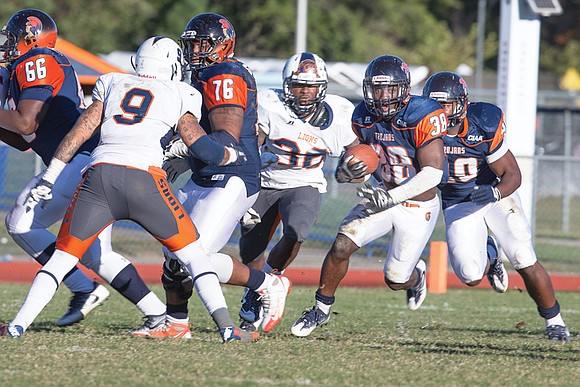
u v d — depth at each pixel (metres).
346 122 23.09
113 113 18.47
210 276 18.94
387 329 24.05
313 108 22.75
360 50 107.06
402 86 20.80
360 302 31.47
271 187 23.52
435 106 21.20
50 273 18.41
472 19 142.62
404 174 21.78
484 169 23.38
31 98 20.14
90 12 96.69
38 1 91.56
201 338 20.41
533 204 44.44
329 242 48.34
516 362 18.38
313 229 49.19
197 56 20.58
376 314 27.86
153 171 18.31
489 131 22.67
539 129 82.50
